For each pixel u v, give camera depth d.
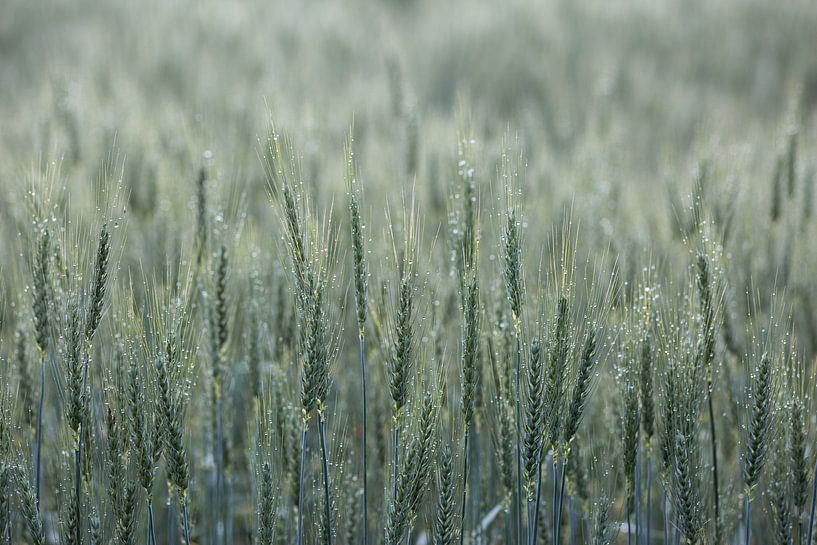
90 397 2.02
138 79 4.87
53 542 2.08
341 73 5.44
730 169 2.40
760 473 2.02
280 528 2.08
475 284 2.00
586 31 7.07
